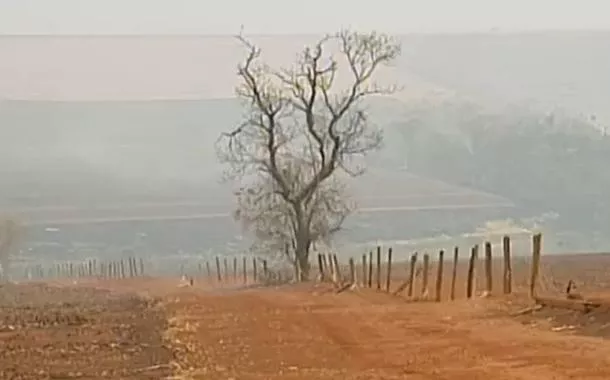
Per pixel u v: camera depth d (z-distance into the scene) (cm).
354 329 8438
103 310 11650
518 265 18275
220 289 17500
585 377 5456
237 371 6150
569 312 8350
